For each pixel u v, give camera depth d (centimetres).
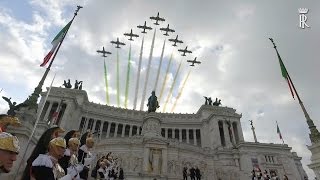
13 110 3042
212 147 9931
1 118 777
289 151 7850
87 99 11281
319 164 2341
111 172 3228
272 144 7869
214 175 6544
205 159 6788
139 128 11525
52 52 3547
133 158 5678
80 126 10500
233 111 11544
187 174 5675
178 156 6059
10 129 2728
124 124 11438
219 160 7175
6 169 477
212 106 11688
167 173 5531
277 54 3697
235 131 10581
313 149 2477
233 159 7419
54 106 9925
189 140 11656
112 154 5766
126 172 5319
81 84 11475
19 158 2511
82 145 1218
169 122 11725
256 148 7694
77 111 10269
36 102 3206
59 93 10088
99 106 11369
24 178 662
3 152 467
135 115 11756
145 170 5409
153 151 5753
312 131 2584
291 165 7575
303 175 8562
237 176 6675
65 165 941
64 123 9144
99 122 11181
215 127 10294
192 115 11925
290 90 3281
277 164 7488
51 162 680
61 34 3659
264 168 7312
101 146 5938
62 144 712
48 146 733
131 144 5925
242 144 7681
